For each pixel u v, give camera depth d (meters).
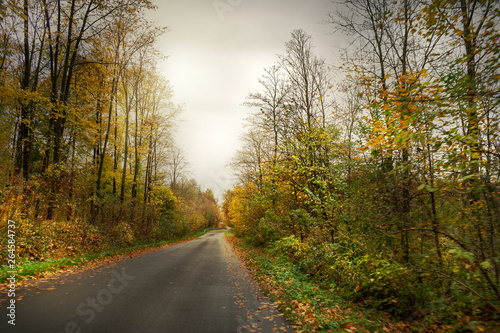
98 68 18.44
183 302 5.66
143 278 7.89
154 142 26.59
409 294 5.38
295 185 11.06
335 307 5.75
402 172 5.35
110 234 15.91
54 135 14.11
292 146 10.76
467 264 4.18
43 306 4.75
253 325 4.54
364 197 6.84
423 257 5.34
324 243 8.98
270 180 12.44
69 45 15.26
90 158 18.53
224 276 9.15
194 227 48.00
